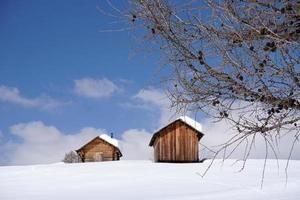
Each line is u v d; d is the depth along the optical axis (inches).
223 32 136.3
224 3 133.1
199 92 138.8
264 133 134.3
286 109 129.5
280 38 123.3
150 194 740.0
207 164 1288.1
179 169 1205.1
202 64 136.7
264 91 131.5
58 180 1047.6
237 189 773.9
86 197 724.7
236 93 134.3
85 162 1637.6
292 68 128.2
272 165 1205.7
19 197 752.3
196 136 1470.2
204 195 705.6
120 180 1005.2
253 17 132.0
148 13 139.6
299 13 123.8
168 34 138.2
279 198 649.0
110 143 1791.3
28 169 1357.0
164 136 1557.6
